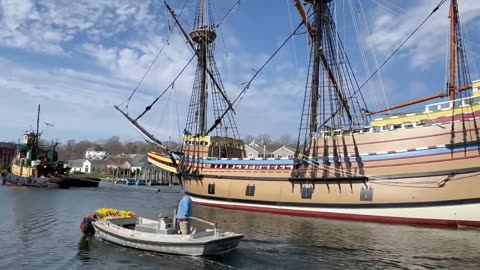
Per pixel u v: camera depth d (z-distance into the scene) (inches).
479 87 1021.2
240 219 1182.9
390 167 1141.7
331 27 1504.7
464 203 1014.4
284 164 1384.1
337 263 629.6
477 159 1001.5
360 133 1227.9
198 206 1622.8
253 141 3713.1
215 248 644.1
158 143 1792.6
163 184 4877.0
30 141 3132.4
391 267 607.8
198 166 1689.2
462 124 1034.7
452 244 788.0
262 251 702.5
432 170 1066.1
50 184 2832.2
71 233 847.7
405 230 977.5
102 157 7667.3
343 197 1219.2
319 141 1320.1
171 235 656.4
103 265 591.5
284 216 1291.8
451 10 1168.2
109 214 849.5
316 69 1476.4
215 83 1962.4
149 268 577.6
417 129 1115.9
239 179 1507.1
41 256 642.8
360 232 937.5
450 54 1160.8
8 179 3048.7
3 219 1061.8
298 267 601.9
